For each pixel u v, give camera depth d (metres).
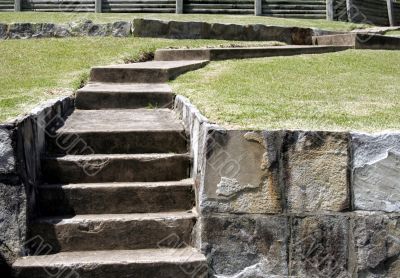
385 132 5.05
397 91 8.18
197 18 15.99
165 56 11.46
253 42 13.69
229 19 16.16
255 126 5.34
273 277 4.91
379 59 11.21
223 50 11.19
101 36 13.59
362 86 8.51
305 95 7.51
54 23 13.77
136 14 17.06
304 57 11.20
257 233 4.93
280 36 14.25
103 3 18.95
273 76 9.12
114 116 7.29
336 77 9.28
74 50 11.60
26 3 19.69
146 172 5.82
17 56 11.02
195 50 11.17
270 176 4.94
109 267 4.79
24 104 6.66
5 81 8.64
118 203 5.50
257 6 18.69
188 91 7.80
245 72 9.46
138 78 9.08
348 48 12.88
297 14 19.03
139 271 4.81
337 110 6.41
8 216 4.95
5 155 4.92
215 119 5.64
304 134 4.96
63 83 8.56
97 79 9.09
